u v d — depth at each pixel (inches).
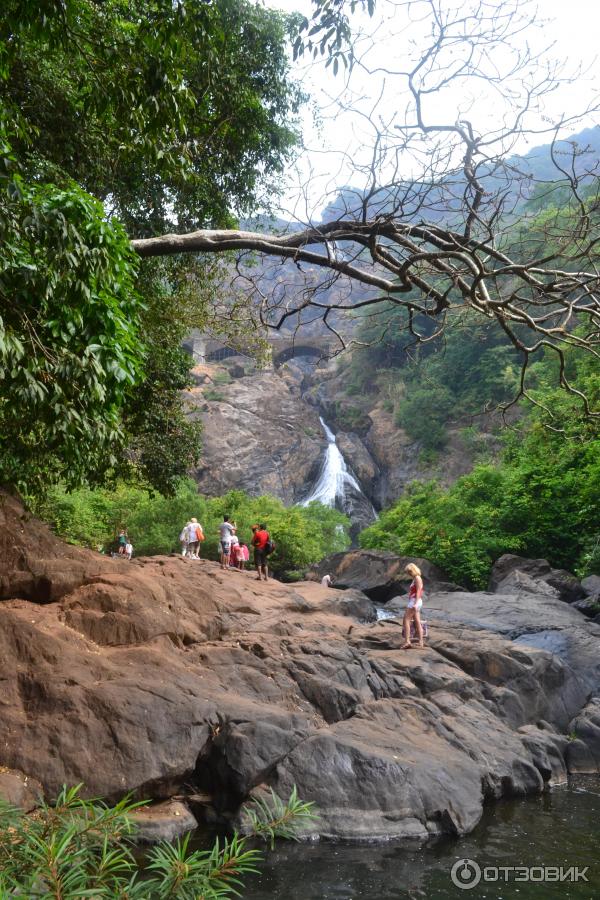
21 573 396.2
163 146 244.1
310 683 395.9
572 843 303.4
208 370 2741.1
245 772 311.4
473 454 2015.3
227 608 482.6
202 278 518.3
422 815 317.7
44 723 301.0
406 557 1048.2
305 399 2706.7
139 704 319.0
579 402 973.2
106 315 185.0
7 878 78.4
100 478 494.9
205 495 2294.5
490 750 391.9
